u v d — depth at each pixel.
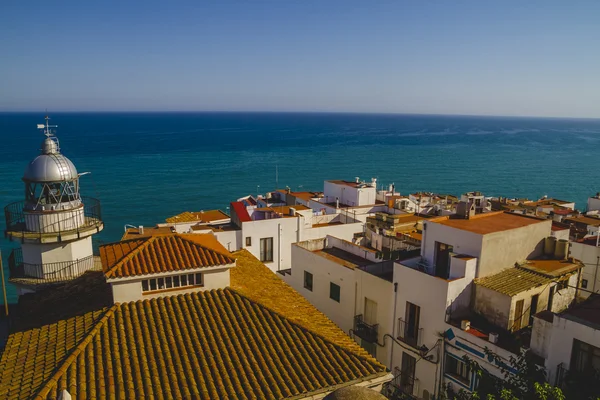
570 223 46.53
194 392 16.20
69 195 31.52
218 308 21.66
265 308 21.97
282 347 19.36
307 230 49.19
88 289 25.20
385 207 60.44
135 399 15.74
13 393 15.95
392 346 30.62
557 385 20.75
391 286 30.81
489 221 31.19
